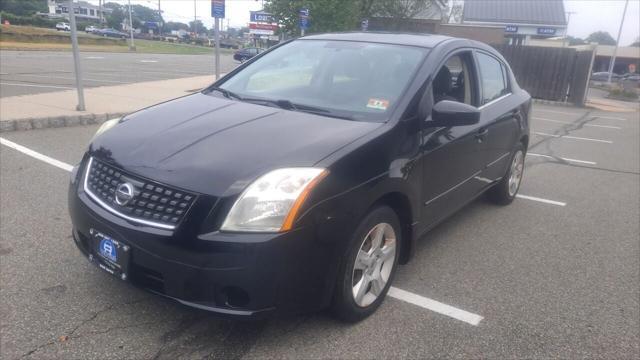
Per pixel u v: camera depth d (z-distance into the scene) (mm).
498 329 3303
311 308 2812
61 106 9633
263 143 2914
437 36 4371
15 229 4219
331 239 2764
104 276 3559
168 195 2656
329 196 2729
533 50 18922
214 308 2600
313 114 3434
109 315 3133
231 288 2596
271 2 19250
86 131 8164
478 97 4492
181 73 21297
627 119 15508
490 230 5078
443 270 4102
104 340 2902
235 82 4215
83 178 3117
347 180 2830
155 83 15625
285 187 2623
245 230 2562
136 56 34812
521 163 5926
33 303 3205
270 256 2553
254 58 4578
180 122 3279
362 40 4242
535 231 5129
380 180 3035
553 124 13398
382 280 3338
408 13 28109
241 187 2605
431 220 3861
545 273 4180
